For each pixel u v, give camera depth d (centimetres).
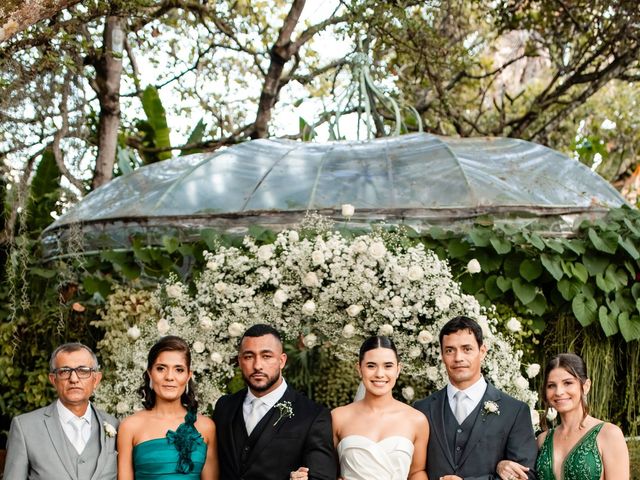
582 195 651
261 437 399
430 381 543
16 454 376
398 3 976
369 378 400
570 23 1181
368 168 659
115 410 547
